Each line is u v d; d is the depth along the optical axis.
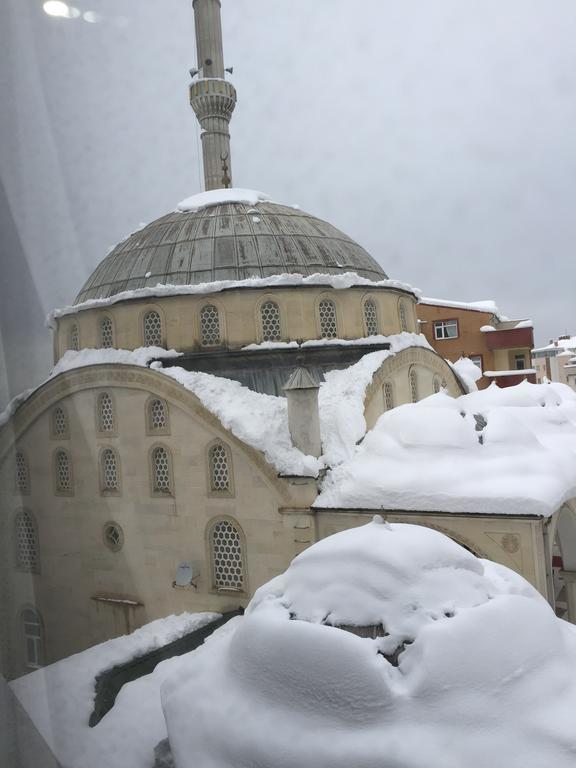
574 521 15.94
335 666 6.00
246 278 20.00
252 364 19.31
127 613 12.27
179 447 17.30
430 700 5.71
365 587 6.93
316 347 19.52
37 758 2.74
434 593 6.84
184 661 8.05
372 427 19.03
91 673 4.80
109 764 5.96
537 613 6.78
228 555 16.92
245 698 6.39
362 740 5.54
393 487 15.24
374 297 21.25
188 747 6.21
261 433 16.42
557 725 5.48
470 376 28.14
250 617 7.05
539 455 15.42
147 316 19.45
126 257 20.98
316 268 20.73
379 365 19.78
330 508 15.68
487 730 5.48
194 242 20.77
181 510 17.23
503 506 13.84
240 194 22.62
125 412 17.52
